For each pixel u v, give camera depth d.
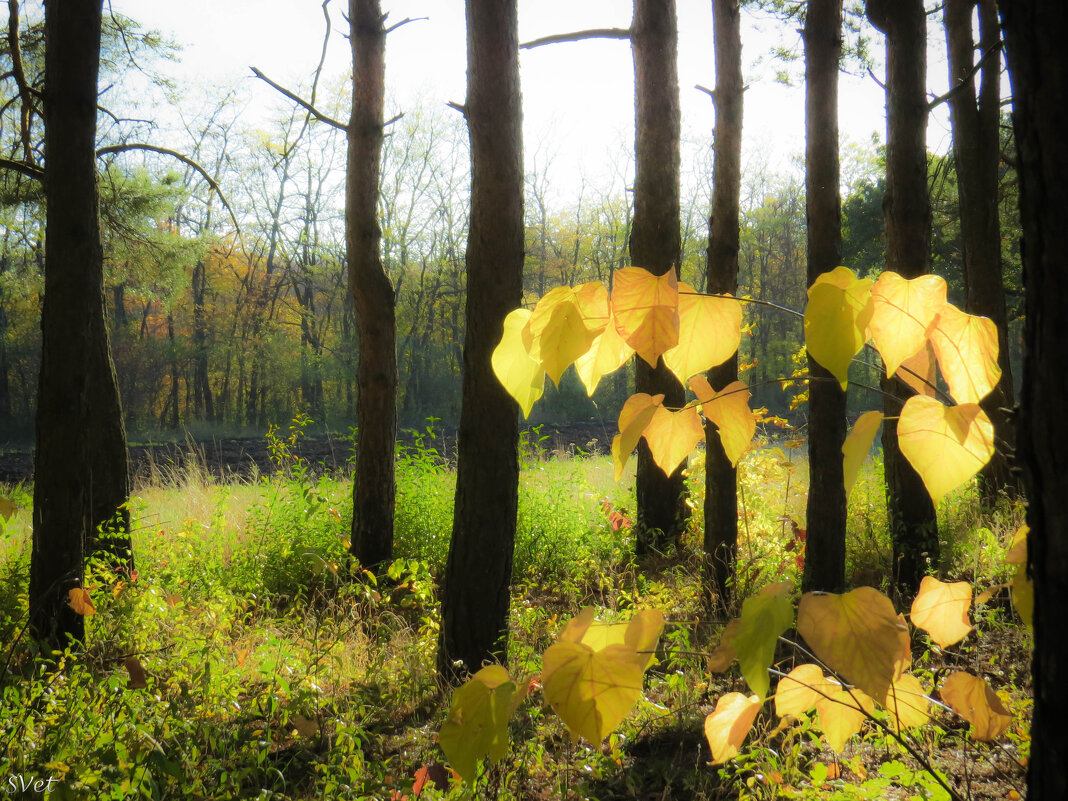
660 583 7.13
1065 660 0.97
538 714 4.05
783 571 6.66
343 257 38.44
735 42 7.76
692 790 3.40
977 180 10.48
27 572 6.29
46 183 5.23
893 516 6.67
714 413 1.06
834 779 3.16
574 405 35.28
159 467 16.19
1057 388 0.97
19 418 35.97
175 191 12.03
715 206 7.83
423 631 5.75
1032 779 1.04
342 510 8.85
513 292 5.00
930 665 4.21
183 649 4.83
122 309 38.94
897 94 6.69
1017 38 1.00
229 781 3.42
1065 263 0.96
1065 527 0.97
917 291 0.92
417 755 3.88
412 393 40.41
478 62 4.93
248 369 39.19
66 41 5.21
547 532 8.41
